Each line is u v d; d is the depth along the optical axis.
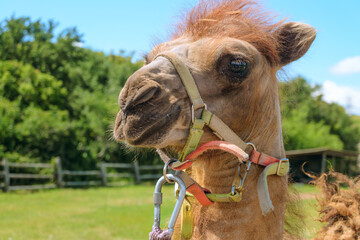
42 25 27.94
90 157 21.62
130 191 17.28
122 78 25.70
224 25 2.44
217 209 2.31
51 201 13.28
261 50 2.43
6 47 26.34
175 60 2.21
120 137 2.15
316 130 27.33
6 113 19.94
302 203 2.63
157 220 2.02
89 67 26.62
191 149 2.20
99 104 22.34
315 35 2.49
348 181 3.01
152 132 2.10
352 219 2.73
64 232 8.12
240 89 2.29
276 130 2.49
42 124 20.11
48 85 22.39
